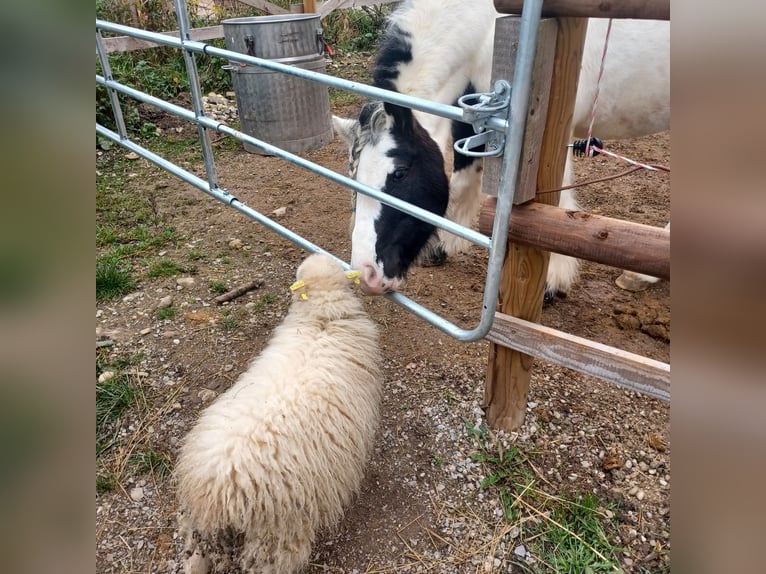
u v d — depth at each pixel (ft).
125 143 11.72
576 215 5.39
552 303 10.21
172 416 7.92
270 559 5.37
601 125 10.18
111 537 6.36
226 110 19.86
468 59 8.36
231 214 13.56
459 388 8.12
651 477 6.70
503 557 5.97
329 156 16.65
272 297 10.44
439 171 8.34
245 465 5.11
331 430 5.67
